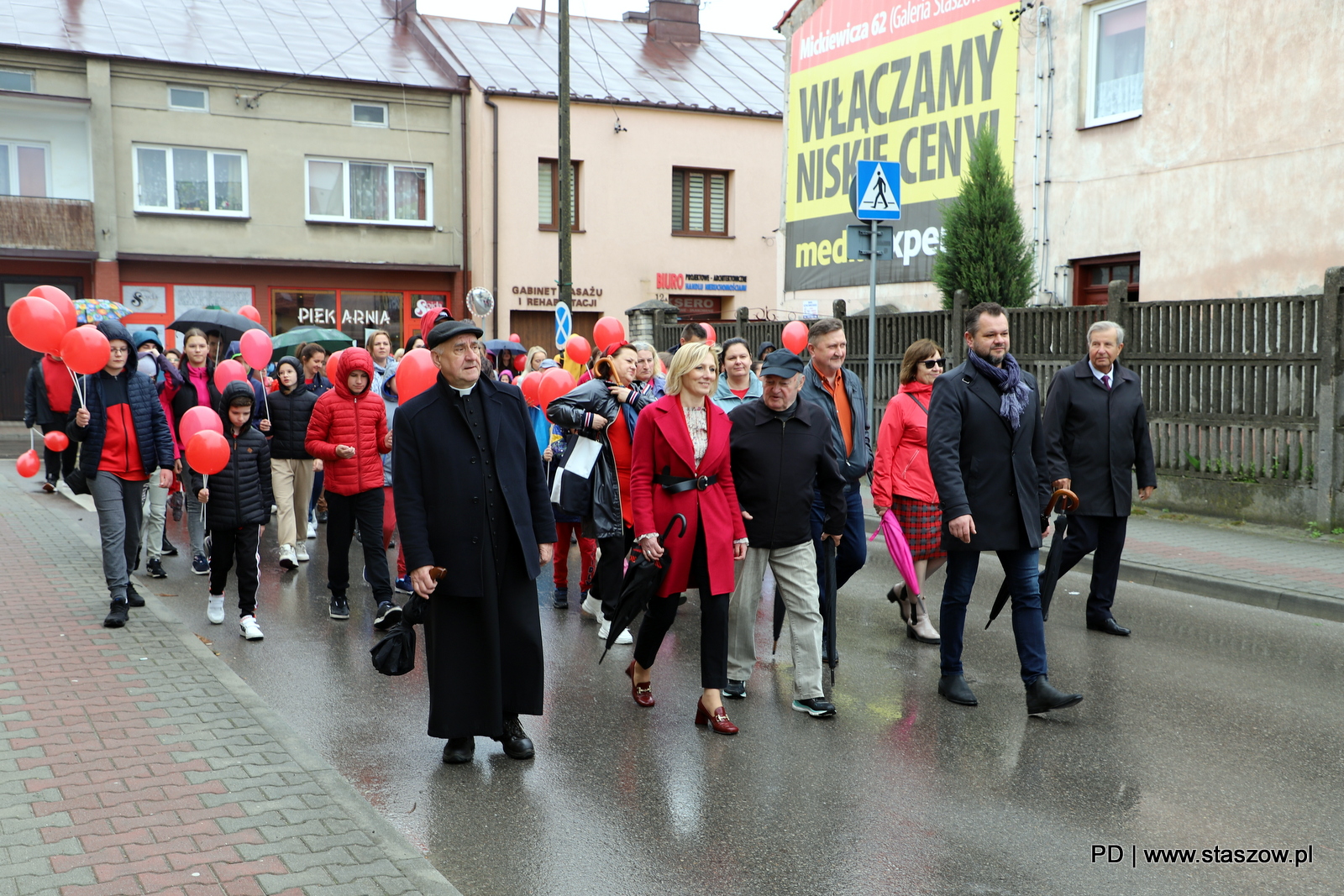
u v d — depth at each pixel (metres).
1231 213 13.42
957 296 13.43
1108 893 3.67
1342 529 9.94
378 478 7.50
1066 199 15.49
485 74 27.95
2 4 25.77
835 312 15.27
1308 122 12.60
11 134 24.69
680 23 33.75
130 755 4.65
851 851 3.99
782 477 5.50
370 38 29.30
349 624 7.51
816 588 5.61
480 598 4.77
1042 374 12.50
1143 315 11.42
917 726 5.41
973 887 3.71
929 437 5.68
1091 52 15.12
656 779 4.70
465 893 3.67
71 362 6.84
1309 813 4.33
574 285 28.33
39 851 3.71
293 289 26.91
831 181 20.05
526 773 4.77
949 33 17.22
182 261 25.47
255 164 26.06
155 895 3.41
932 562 7.17
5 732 4.92
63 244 24.52
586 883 3.73
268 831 3.90
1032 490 5.64
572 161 28.28
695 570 5.39
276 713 5.24
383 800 4.46
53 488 13.52
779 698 5.90
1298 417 10.20
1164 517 11.25
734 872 3.82
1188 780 4.68
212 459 6.84
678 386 5.38
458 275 28.08
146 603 7.57
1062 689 6.01
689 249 29.48
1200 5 13.64
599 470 7.07
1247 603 8.18
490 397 4.86
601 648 6.94
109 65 24.55
